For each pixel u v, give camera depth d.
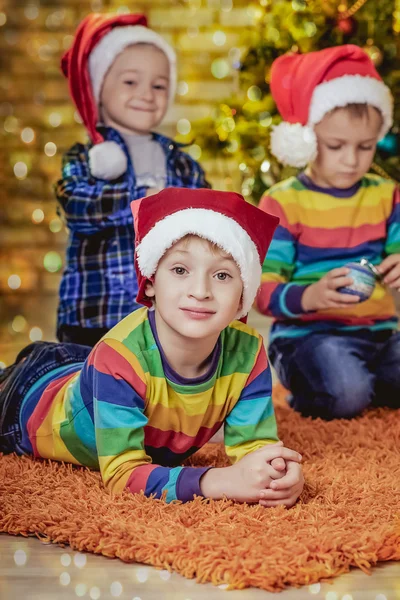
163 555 1.37
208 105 5.29
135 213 1.70
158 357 1.68
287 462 1.61
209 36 5.28
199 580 1.33
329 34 3.00
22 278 5.30
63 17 5.36
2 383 2.08
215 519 1.48
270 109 3.12
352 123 2.50
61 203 2.69
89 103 2.81
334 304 2.36
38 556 1.44
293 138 2.55
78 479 1.73
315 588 1.30
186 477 1.61
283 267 2.57
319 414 2.50
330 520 1.50
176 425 1.74
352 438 2.17
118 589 1.30
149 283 1.69
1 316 4.73
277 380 3.26
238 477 1.59
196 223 1.58
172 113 5.30
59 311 2.71
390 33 3.02
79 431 1.82
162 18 5.28
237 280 1.62
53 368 2.03
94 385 1.70
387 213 2.66
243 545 1.37
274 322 2.72
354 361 2.50
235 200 1.63
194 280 1.59
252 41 3.17
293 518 1.52
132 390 1.67
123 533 1.43
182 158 2.92
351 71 2.53
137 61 2.78
